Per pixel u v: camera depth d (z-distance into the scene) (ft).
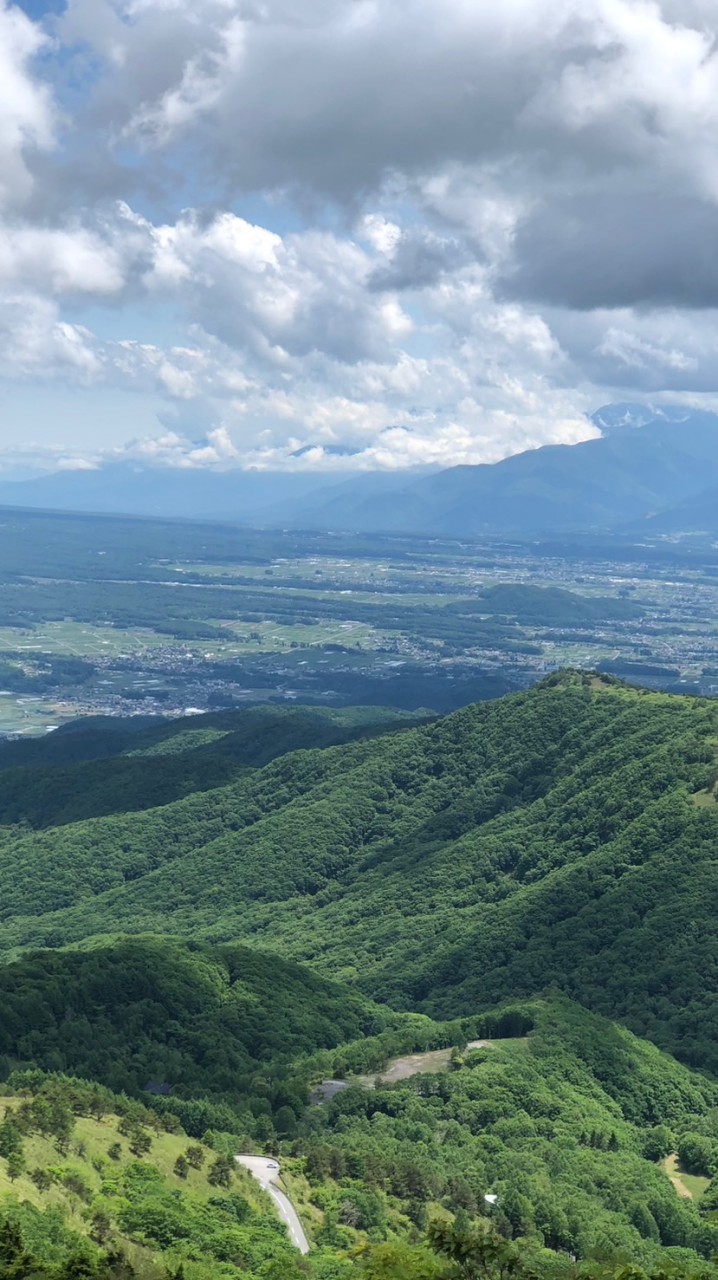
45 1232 445.78
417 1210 574.97
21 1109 548.31
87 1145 542.16
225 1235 493.77
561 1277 422.41
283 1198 565.53
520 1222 578.25
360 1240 529.86
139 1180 523.70
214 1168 562.25
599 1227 570.05
